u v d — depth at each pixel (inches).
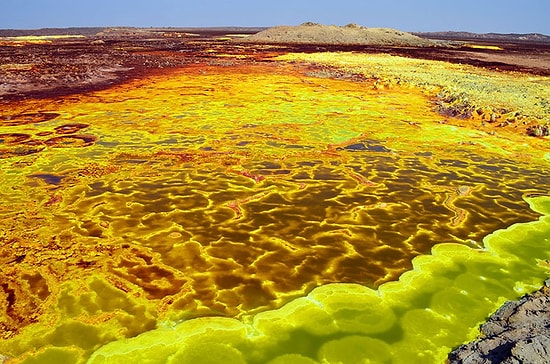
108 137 404.8
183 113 505.0
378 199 275.6
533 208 265.3
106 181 298.7
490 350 139.0
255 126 449.7
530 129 438.0
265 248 215.0
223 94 631.2
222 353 147.3
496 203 271.9
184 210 255.3
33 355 145.9
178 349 148.9
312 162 343.6
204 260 203.3
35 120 465.1
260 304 172.9
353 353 147.8
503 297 178.4
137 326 159.8
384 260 206.1
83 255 205.6
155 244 216.7
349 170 327.3
